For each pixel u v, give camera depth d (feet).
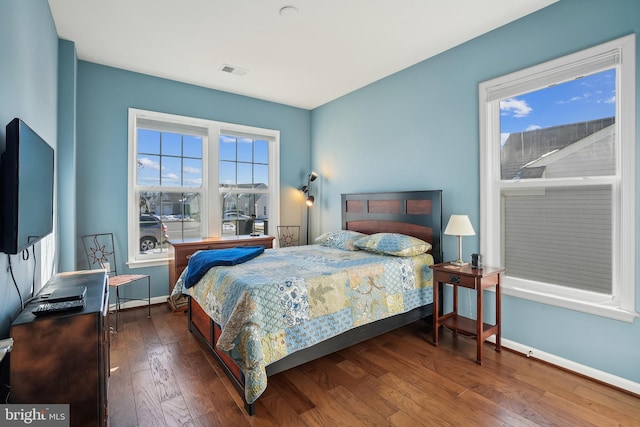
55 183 8.43
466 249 9.19
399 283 8.48
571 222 7.35
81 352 4.26
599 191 6.91
